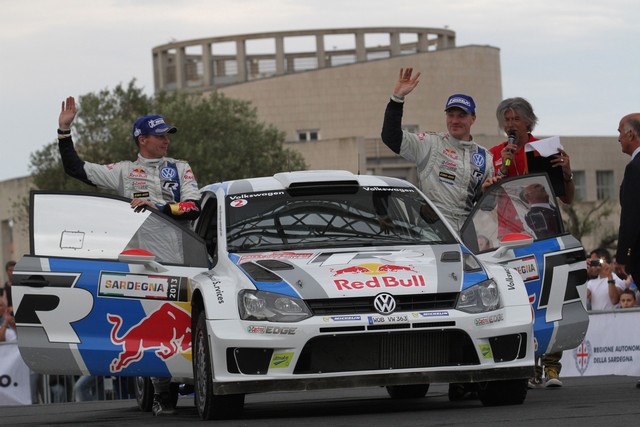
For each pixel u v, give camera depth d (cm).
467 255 1120
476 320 1037
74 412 1475
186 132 7481
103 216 1173
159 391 1313
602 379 1638
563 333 1209
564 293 1220
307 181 1216
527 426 897
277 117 11088
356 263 1075
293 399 1510
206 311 1048
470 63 11288
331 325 1016
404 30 12006
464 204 1310
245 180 1273
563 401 1140
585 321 1223
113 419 1249
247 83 11119
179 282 1150
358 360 1024
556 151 1344
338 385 1020
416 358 1032
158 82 12469
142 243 1166
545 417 962
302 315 1023
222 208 1197
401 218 1188
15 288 1139
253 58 12025
